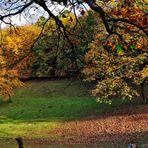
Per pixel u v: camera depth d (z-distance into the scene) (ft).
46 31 32.37
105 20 27.71
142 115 178.70
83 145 128.36
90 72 129.59
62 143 135.03
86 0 26.86
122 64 101.09
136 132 144.77
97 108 217.36
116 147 119.24
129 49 31.48
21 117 222.89
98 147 122.62
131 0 29.94
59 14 29.14
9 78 173.99
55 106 236.43
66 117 208.44
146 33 29.12
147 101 202.90
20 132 171.83
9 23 30.27
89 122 182.29
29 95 266.77
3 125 195.42
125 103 211.82
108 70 109.91
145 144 107.86
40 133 165.89
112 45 31.83
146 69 106.93
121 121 172.86
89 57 89.86
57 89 267.39
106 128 163.63
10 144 133.80
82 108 224.33
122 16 30.19
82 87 261.65
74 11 28.25
